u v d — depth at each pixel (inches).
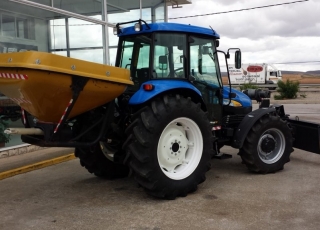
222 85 220.7
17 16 300.0
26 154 292.2
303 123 247.6
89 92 158.2
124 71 170.1
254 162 217.8
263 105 255.3
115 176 224.7
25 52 141.6
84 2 358.9
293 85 1125.1
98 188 206.1
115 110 195.2
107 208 173.2
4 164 259.1
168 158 184.7
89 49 367.9
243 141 213.6
